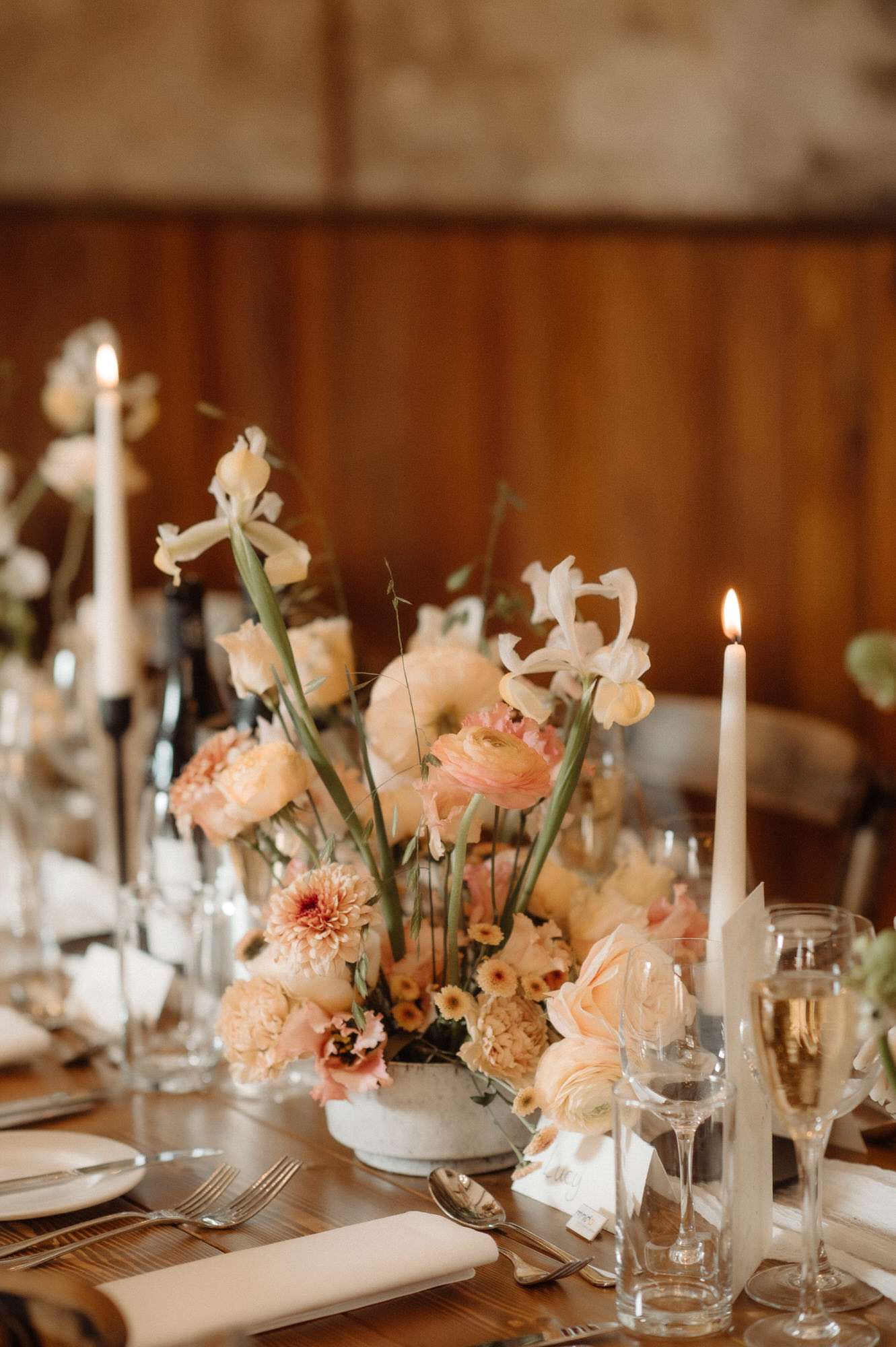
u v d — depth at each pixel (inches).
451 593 128.3
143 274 120.3
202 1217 34.1
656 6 124.3
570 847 44.4
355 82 121.3
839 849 70.5
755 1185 30.6
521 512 128.6
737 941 29.6
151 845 55.1
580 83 124.4
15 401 118.0
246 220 121.9
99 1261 32.1
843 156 128.4
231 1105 43.6
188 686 55.6
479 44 122.7
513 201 125.2
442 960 36.3
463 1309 29.9
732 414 131.0
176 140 119.1
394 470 126.6
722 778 33.3
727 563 132.3
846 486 133.0
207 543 34.6
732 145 127.0
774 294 130.3
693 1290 28.3
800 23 126.0
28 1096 45.2
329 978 35.0
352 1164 38.3
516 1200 35.7
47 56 116.0
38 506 117.9
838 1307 29.0
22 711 65.2
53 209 117.3
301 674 41.7
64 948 61.6
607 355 128.8
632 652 31.9
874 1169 33.6
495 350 127.1
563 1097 32.4
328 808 39.5
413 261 125.0
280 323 123.4
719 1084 28.9
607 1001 32.7
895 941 25.4
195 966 45.0
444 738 33.0
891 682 41.1
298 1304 27.8
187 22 118.0
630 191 126.6
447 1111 36.2
